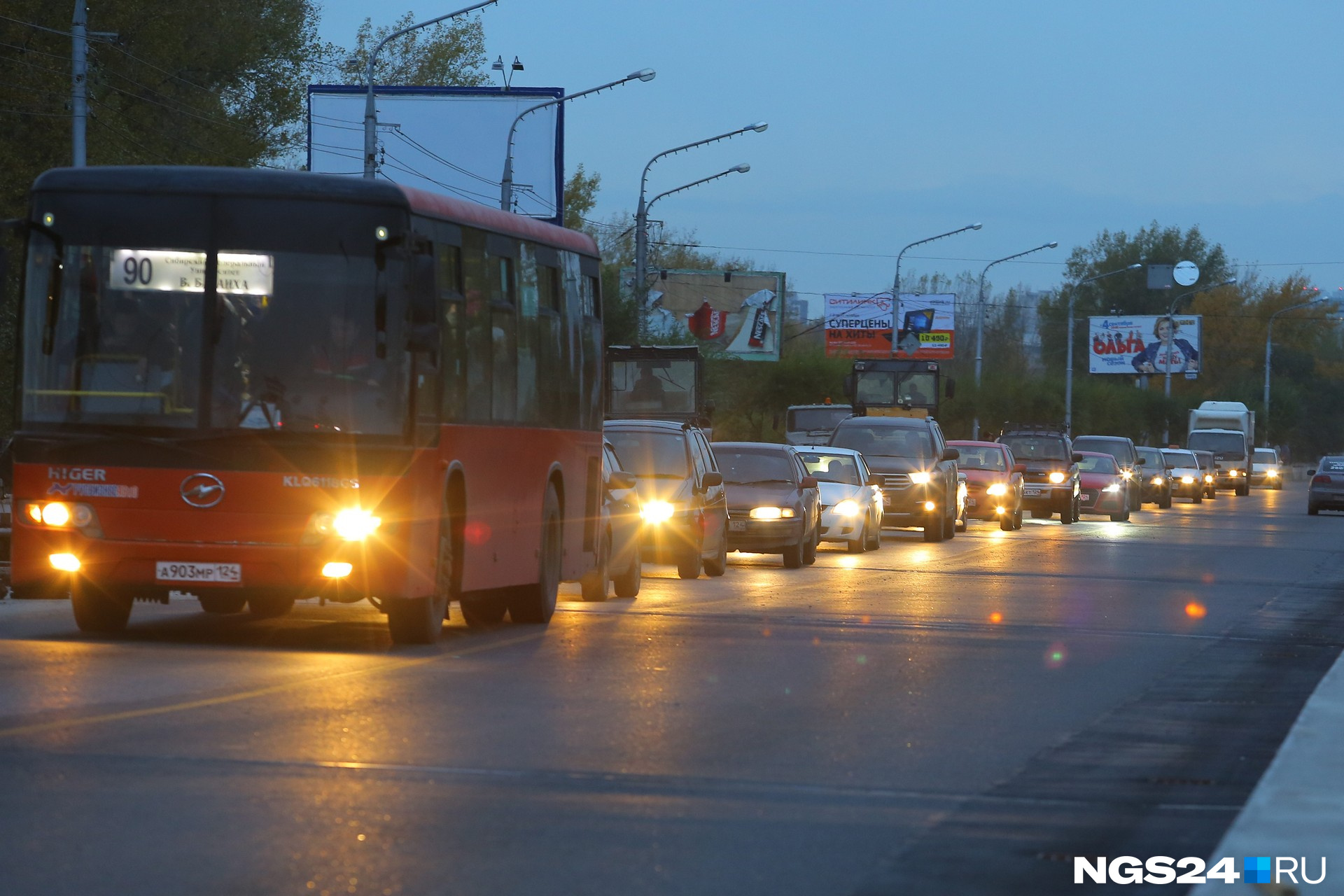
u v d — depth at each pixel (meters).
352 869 12.19
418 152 108.38
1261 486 176.00
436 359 24.94
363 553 24.64
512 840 13.23
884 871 12.50
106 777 15.28
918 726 19.67
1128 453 106.62
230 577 24.70
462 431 27.00
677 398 90.44
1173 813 14.87
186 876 11.91
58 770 15.58
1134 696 22.80
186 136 95.81
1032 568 50.69
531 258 30.59
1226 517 98.00
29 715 18.62
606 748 17.50
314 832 13.32
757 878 12.20
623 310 119.88
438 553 26.17
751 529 48.81
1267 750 18.30
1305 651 28.98
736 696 21.81
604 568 36.50
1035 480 86.19
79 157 58.81
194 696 20.31
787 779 16.08
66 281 25.03
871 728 19.41
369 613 32.62
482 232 28.17
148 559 24.75
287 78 109.19
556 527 32.09
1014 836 13.75
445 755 16.83
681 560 44.06
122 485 24.75
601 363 35.19
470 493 27.42
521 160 108.00
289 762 16.20
